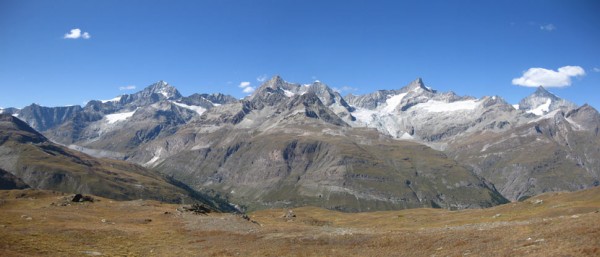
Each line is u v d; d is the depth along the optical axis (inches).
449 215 7165.4
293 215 7480.3
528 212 5777.6
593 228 2251.5
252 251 3307.1
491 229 2977.4
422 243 2888.8
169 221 5546.3
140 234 4397.1
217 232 4475.9
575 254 1923.0
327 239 3553.2
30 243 3435.0
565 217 2984.7
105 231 4387.3
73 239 3885.3
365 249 3034.0
